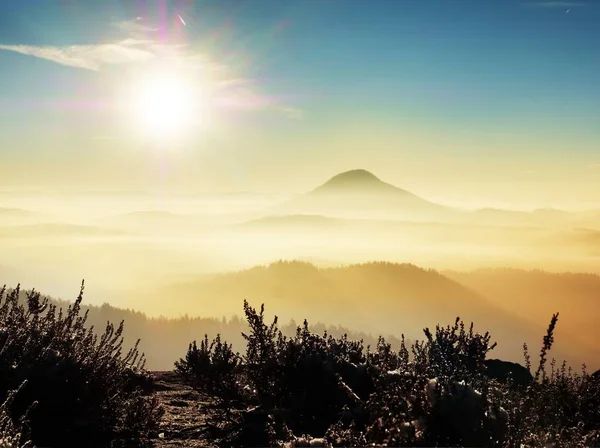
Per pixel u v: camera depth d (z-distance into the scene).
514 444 3.39
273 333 5.71
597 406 5.09
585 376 5.54
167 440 4.65
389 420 3.51
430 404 3.52
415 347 4.88
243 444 4.43
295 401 5.26
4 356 4.86
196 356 5.65
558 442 3.52
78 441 4.45
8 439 3.34
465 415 3.46
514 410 3.68
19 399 4.68
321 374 5.35
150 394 6.50
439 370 4.05
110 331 5.51
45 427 4.67
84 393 4.98
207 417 5.41
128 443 4.52
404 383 3.95
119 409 5.26
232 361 5.64
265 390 5.48
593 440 3.68
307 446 3.62
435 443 3.31
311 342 5.73
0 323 5.17
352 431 3.81
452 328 4.31
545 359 3.61
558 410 4.52
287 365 5.43
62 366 4.88
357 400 4.76
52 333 5.18
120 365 5.59
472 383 3.99
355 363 5.87
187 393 6.68
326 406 5.19
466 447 3.36
